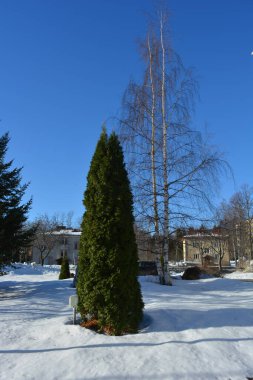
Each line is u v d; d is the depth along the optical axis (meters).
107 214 8.20
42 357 6.62
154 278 19.52
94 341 7.23
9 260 19.77
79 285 8.34
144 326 8.30
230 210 50.47
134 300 8.14
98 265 8.05
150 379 5.90
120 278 7.93
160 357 6.57
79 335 7.56
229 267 51.94
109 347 6.94
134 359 6.48
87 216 8.41
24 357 6.66
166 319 8.52
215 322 8.40
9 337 7.77
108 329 7.82
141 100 17.98
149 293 13.42
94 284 8.05
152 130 17.89
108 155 8.62
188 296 12.96
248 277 30.83
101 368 6.16
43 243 63.06
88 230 8.31
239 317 8.80
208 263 46.16
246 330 7.93
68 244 78.56
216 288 16.34
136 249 8.45
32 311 10.61
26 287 18.66
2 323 8.98
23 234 19.95
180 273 31.27
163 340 7.30
